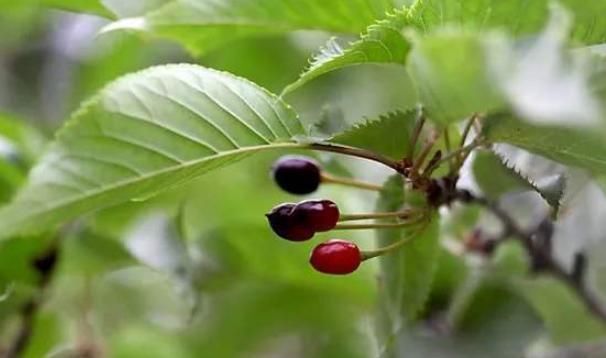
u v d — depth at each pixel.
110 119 0.40
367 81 0.63
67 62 0.72
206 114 0.41
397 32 0.41
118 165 0.41
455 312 0.51
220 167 0.41
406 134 0.42
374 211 0.46
